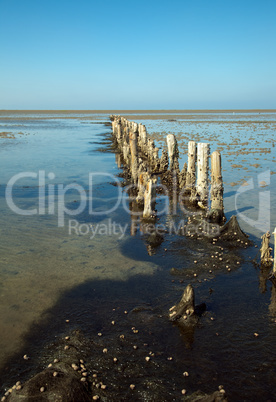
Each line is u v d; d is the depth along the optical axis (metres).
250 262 7.93
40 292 6.53
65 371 4.41
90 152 25.48
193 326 5.59
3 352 4.96
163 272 7.45
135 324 5.66
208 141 29.98
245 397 4.23
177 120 73.56
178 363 4.79
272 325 5.63
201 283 6.99
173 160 15.97
